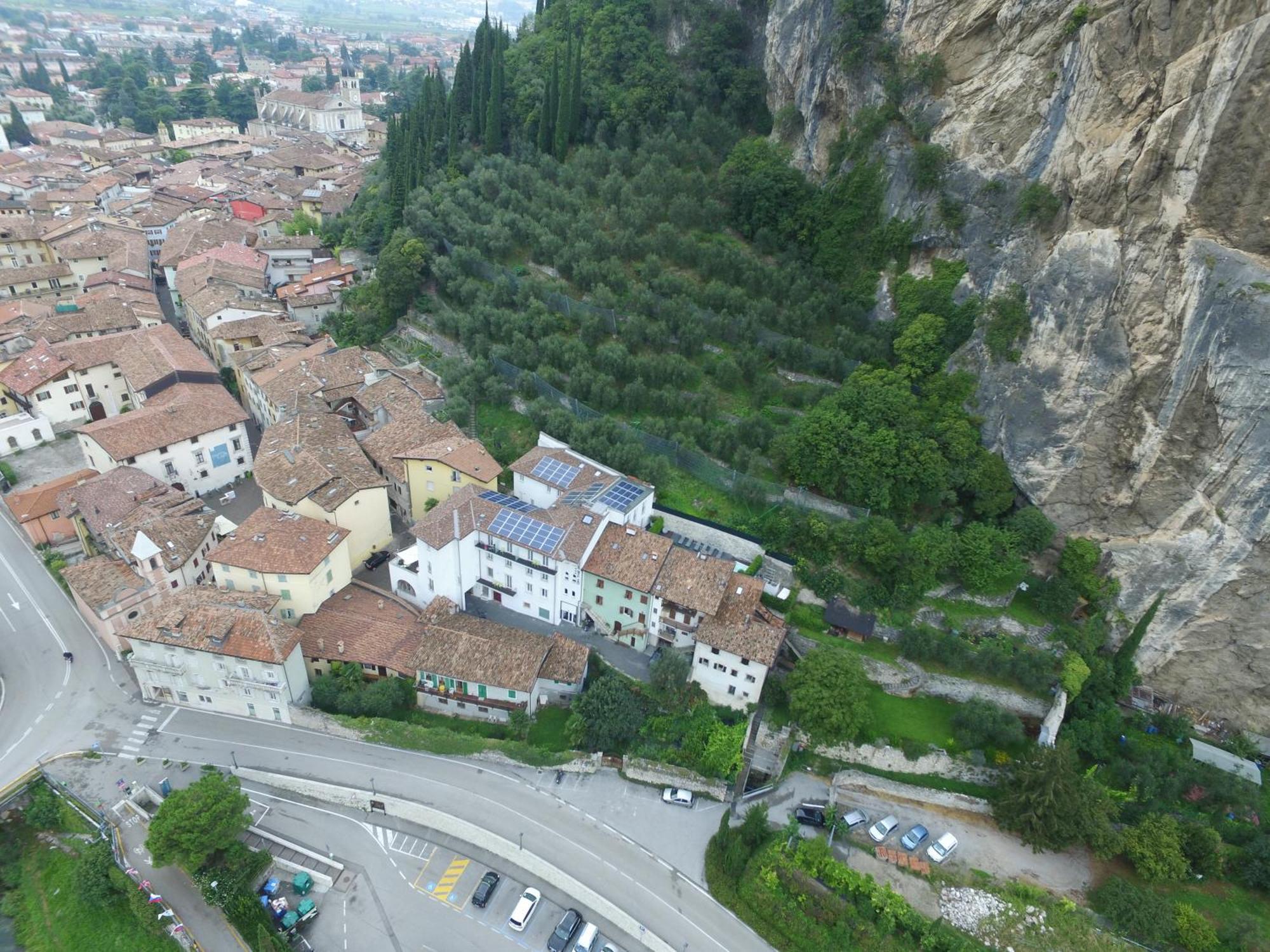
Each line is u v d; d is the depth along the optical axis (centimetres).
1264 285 5809
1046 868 5666
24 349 9856
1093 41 6688
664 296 8919
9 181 15938
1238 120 5803
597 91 11138
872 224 8644
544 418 7925
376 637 6450
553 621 6900
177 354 9344
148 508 7125
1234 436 6097
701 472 7475
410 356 9556
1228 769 6431
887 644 6588
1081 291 6731
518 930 5109
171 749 5956
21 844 5575
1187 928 5162
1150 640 6806
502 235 9675
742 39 11206
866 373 7681
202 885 5059
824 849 5312
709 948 5019
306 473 7131
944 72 7975
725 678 6206
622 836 5622
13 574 7412
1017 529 6825
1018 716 6438
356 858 5491
